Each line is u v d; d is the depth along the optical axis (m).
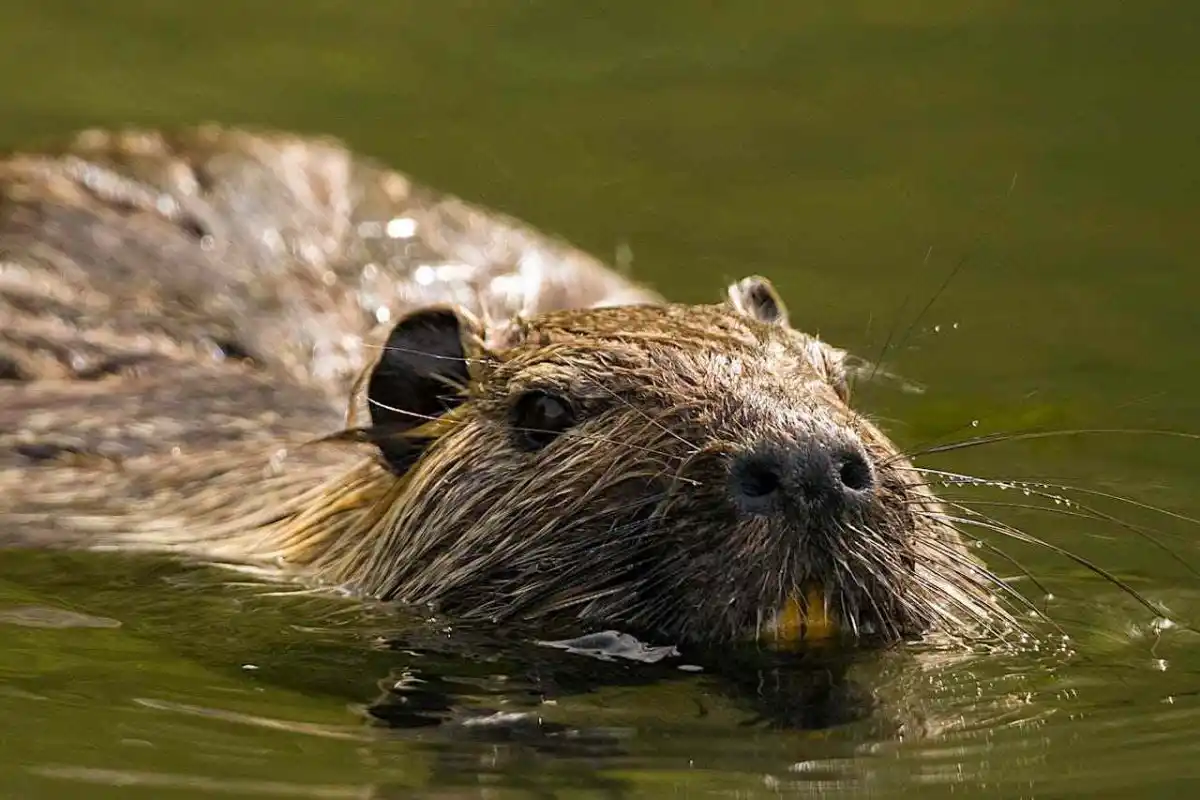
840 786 10.80
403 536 13.02
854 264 21.59
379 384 13.77
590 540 12.11
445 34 27.56
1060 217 22.52
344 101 25.45
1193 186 23.11
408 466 13.54
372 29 27.72
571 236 22.25
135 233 18.50
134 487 15.37
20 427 16.08
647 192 23.41
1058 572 14.48
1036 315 20.33
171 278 18.06
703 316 13.25
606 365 12.54
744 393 12.07
